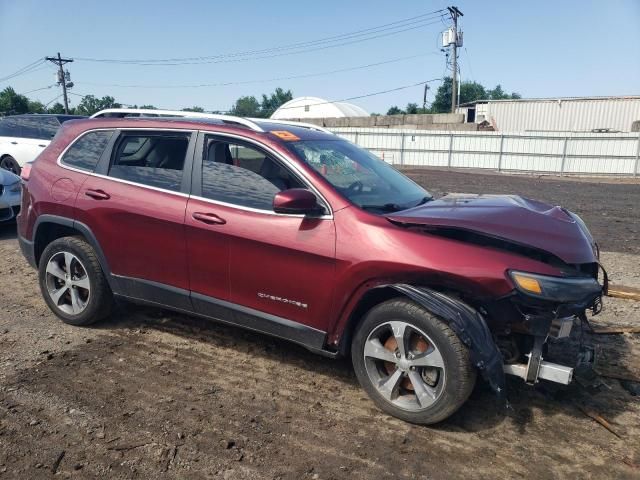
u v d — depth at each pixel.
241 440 3.18
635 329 4.90
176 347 4.44
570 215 3.92
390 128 33.75
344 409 3.56
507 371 3.32
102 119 4.71
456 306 3.15
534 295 3.10
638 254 8.02
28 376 3.88
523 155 27.64
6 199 8.48
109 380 3.86
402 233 3.37
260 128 4.09
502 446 3.20
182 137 4.23
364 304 3.59
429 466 3.00
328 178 3.77
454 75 39.72
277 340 4.61
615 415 3.56
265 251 3.71
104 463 2.94
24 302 5.43
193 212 3.98
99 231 4.43
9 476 2.81
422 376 3.37
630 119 34.06
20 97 56.97
